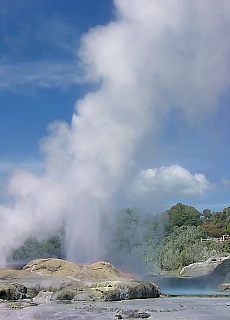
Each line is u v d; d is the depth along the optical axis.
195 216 129.38
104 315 19.55
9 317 19.39
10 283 25.70
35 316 19.44
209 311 21.42
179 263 79.12
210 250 88.25
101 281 27.31
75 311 20.58
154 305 23.58
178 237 93.38
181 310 21.70
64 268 31.38
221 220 157.50
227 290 35.53
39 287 26.80
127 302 24.72
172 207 128.75
